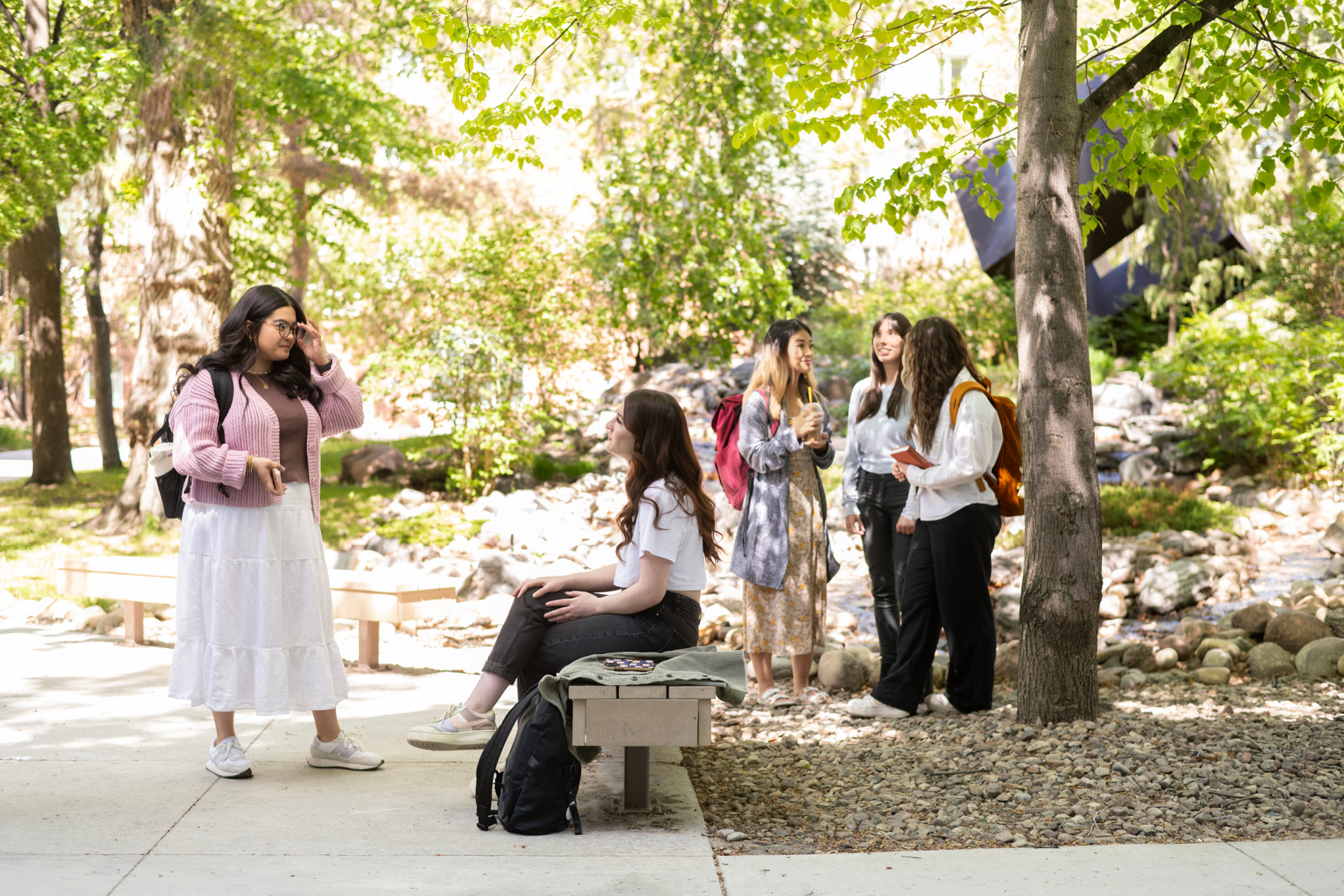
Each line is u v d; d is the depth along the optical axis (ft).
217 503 12.31
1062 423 14.52
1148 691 16.75
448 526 34.04
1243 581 25.57
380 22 40.34
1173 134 38.63
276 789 12.21
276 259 50.08
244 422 12.22
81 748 13.78
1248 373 34.60
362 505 39.37
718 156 37.22
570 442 49.08
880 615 17.04
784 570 16.17
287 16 38.60
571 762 10.93
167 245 35.58
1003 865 9.85
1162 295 47.11
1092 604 14.58
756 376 16.46
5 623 22.82
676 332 40.63
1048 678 14.58
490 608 23.63
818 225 67.36
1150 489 34.37
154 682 17.39
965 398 14.80
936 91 66.23
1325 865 9.68
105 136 39.55
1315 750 13.01
